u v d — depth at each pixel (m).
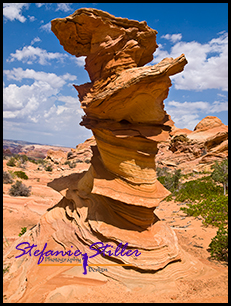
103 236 7.77
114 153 8.59
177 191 24.36
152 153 8.51
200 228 12.42
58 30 8.46
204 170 35.53
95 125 9.25
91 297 5.86
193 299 5.62
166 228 9.39
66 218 10.48
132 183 8.33
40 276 7.02
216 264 8.38
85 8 7.65
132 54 8.48
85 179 11.20
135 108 8.16
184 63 7.00
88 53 9.27
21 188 22.52
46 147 182.75
